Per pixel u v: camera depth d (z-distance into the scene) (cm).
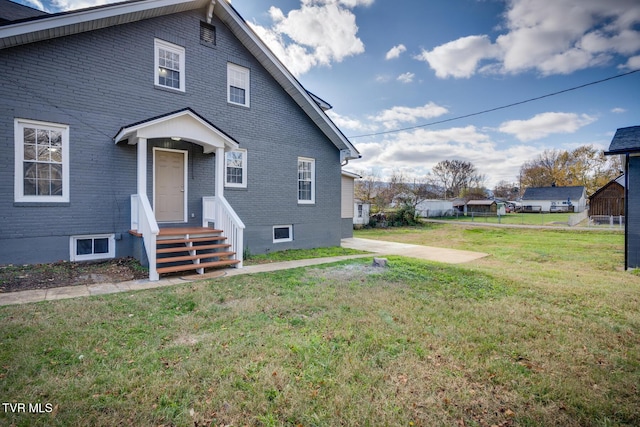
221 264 709
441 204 4256
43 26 612
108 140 722
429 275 677
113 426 208
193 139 745
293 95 1068
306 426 213
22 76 622
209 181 899
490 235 1922
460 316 429
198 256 686
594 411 237
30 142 639
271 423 215
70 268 645
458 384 268
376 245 1330
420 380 272
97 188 711
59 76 660
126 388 248
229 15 884
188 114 725
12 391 239
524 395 255
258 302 471
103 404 228
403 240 1628
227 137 799
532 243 1520
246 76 970
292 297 499
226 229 791
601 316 441
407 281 622
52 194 666
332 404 235
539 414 233
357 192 3647
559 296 537
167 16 805
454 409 236
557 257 1073
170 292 514
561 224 2755
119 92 733
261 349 318
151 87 779
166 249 652
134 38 754
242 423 215
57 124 661
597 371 293
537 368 299
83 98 688
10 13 727
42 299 470
